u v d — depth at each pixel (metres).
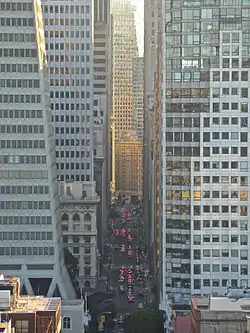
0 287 132.50
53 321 130.12
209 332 134.50
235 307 139.25
